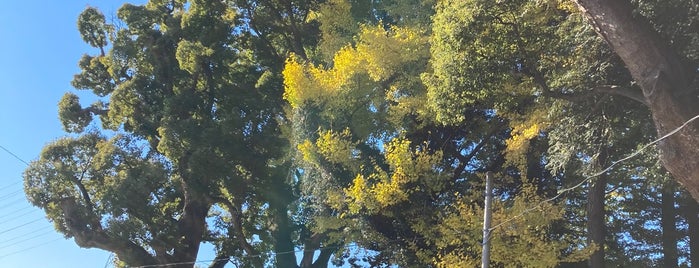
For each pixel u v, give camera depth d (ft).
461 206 49.83
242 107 75.87
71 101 82.53
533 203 49.21
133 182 72.74
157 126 77.10
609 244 69.26
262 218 80.79
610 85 40.40
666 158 31.58
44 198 75.05
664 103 30.91
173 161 74.74
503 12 38.19
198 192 73.26
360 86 53.31
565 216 58.65
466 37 38.58
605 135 44.32
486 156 58.34
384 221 56.13
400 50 51.52
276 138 71.77
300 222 73.51
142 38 79.36
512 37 39.24
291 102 54.34
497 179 54.85
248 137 72.02
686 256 71.31
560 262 55.11
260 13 74.28
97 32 84.89
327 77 54.19
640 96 36.37
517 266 49.49
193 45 72.79
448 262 49.21
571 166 50.80
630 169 51.19
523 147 50.03
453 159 56.95
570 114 44.21
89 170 76.43
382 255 59.67
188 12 75.97
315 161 53.31
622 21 31.60
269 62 77.15
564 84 41.29
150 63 78.54
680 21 35.24
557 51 40.88
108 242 74.28
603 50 39.63
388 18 65.05
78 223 73.87
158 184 77.00
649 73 31.48
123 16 79.30
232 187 71.31
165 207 80.43
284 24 73.87
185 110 75.00
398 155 50.57
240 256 84.12
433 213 53.78
